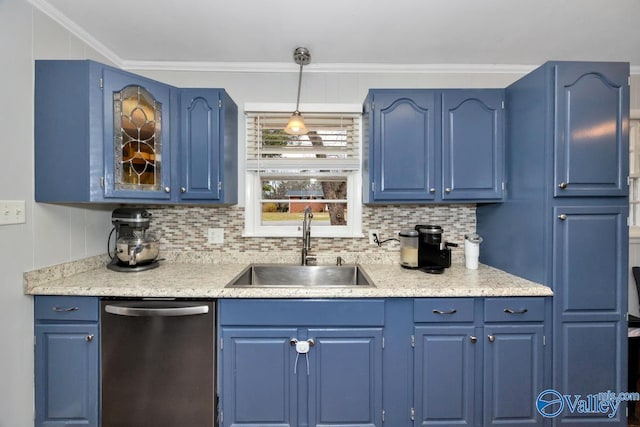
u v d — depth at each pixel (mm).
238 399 1455
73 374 1445
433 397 1473
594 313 1467
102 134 1485
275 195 2188
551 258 1466
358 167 2057
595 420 1473
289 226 2170
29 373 1424
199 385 1447
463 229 2115
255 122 2084
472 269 1878
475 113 1771
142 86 1623
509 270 1759
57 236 1586
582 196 1463
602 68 1448
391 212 2113
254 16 1569
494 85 2121
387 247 2109
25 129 1410
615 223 1473
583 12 1534
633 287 2191
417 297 1467
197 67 2068
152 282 1558
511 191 1729
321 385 1462
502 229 1819
